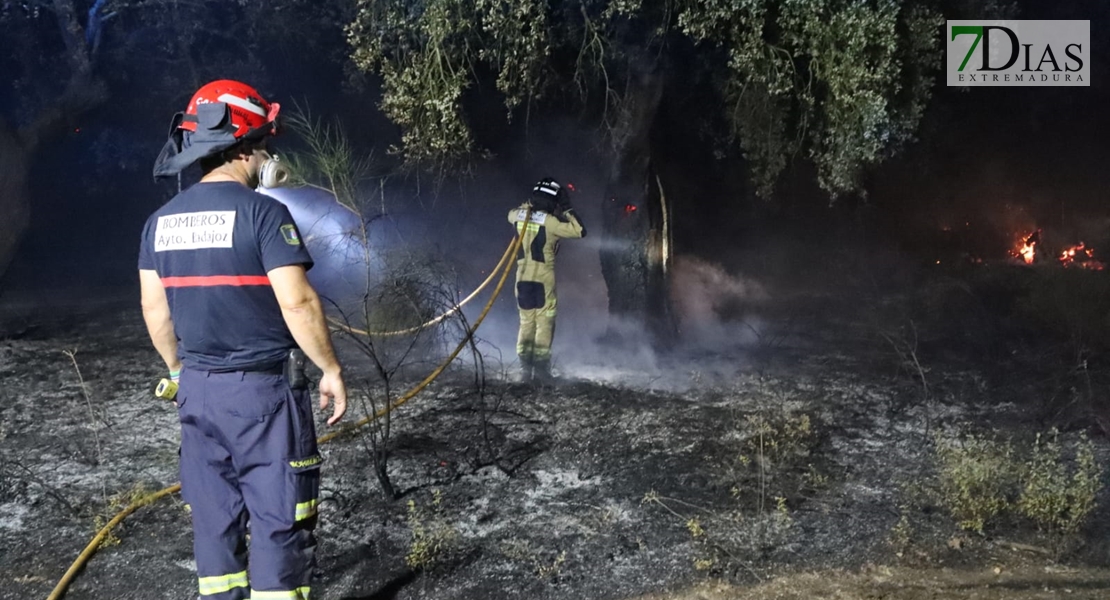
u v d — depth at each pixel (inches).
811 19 263.1
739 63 277.7
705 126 369.1
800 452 234.4
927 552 178.9
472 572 169.9
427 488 209.6
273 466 130.2
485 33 300.7
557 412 270.4
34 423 261.9
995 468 202.2
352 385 297.0
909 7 270.4
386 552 177.3
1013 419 265.9
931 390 299.4
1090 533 185.8
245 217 129.0
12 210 492.1
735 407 277.1
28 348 378.0
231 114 134.4
